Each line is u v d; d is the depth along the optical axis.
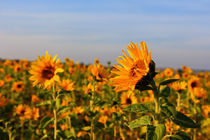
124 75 2.21
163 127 1.96
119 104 4.09
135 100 4.72
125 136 4.85
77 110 5.52
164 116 2.20
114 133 5.03
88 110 4.25
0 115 5.86
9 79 10.97
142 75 2.08
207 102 9.09
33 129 5.92
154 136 1.93
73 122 4.41
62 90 3.91
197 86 5.81
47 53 3.78
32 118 6.07
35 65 3.66
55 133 3.94
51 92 3.97
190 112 5.05
